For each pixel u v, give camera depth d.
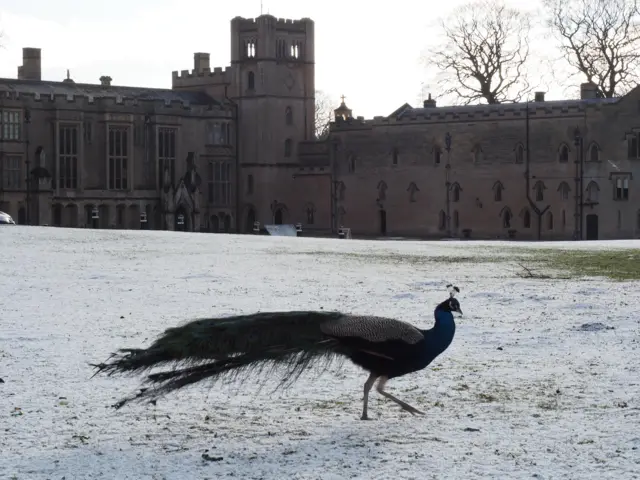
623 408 14.70
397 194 115.19
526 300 27.05
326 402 15.42
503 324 22.77
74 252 44.19
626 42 116.75
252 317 12.78
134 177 113.69
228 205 122.12
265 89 122.12
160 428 13.92
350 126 118.06
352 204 118.19
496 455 12.40
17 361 18.31
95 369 17.56
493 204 110.06
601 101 105.44
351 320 13.18
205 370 12.40
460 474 11.66
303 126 125.69
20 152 104.81
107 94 115.62
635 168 104.12
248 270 36.69
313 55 126.00
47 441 13.23
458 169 111.69
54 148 107.56
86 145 110.31
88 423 14.12
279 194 123.06
